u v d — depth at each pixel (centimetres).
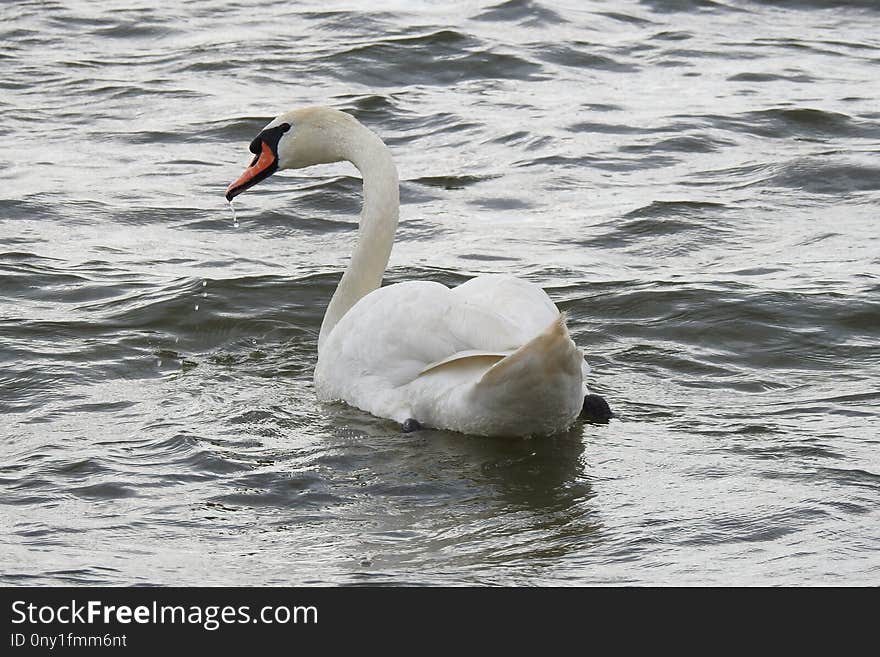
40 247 1803
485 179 2131
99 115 2464
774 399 1330
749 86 2664
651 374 1408
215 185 2105
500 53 2825
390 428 1242
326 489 1109
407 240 1878
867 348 1466
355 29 3034
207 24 3117
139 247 1822
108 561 972
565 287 1666
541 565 969
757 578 946
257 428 1243
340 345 1302
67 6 3262
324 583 943
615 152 2259
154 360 1438
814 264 1742
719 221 1931
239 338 1517
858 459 1159
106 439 1208
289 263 1767
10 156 2219
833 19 3222
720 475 1133
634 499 1088
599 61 2831
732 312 1557
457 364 1225
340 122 1468
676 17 3206
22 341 1467
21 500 1072
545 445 1209
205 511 1062
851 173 2131
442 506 1080
